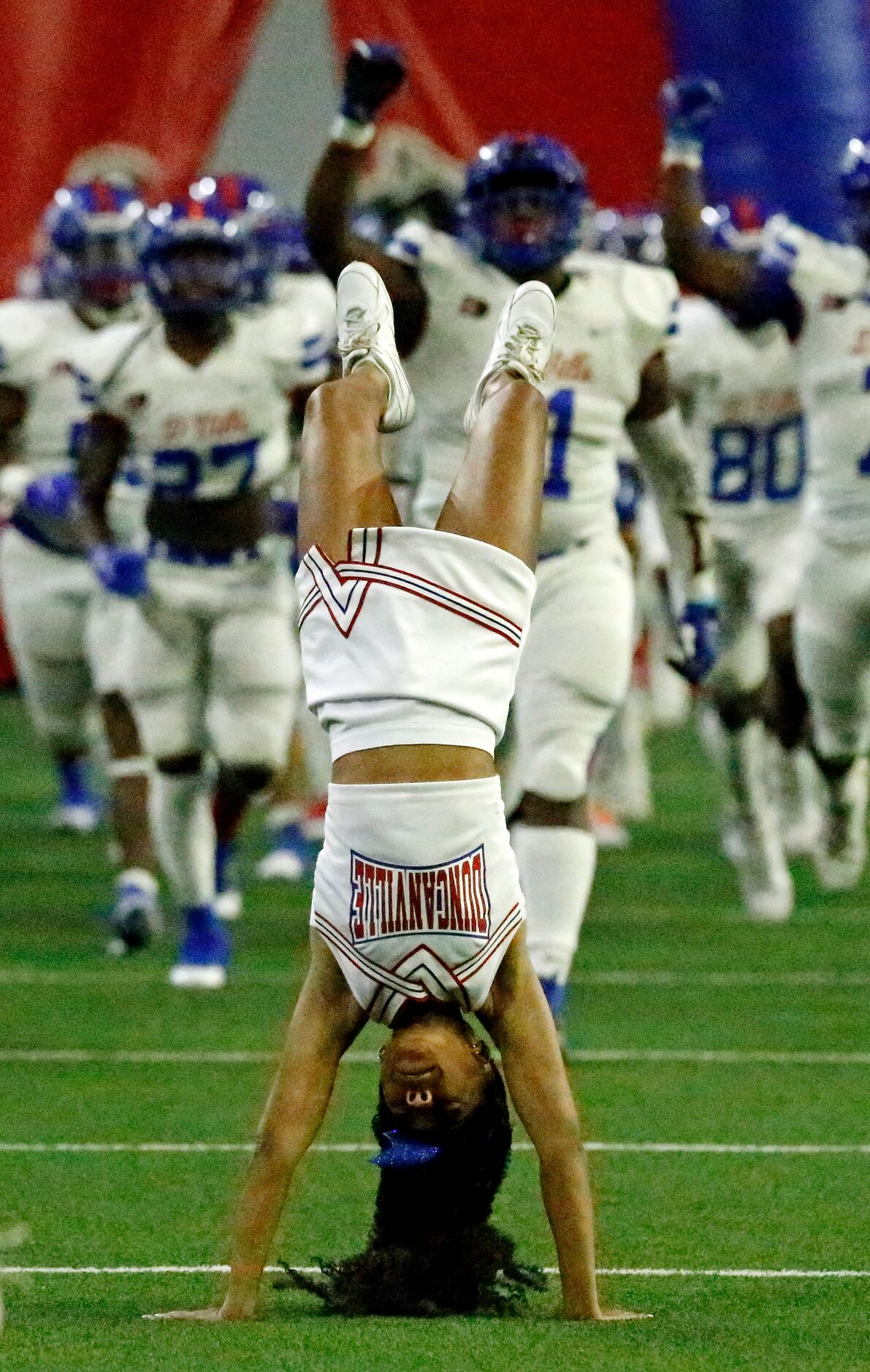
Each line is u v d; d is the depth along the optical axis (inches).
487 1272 567.8
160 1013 1039.6
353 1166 767.1
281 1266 624.1
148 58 2079.2
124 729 1221.1
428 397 884.0
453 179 1465.3
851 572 1103.6
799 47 1808.6
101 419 1077.8
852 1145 795.4
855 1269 627.8
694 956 1205.1
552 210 865.5
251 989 1103.6
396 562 573.9
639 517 1590.8
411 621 567.8
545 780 876.0
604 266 903.1
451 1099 551.2
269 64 2273.6
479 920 553.0
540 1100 560.4
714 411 1317.7
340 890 558.9
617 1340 527.2
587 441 889.5
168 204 1066.1
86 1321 554.9
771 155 1818.4
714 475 1315.2
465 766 559.5
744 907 1378.0
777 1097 875.4
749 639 1293.1
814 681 1146.0
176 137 2074.3
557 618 880.3
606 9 2022.6
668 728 2603.3
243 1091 877.8
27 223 2087.8
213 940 1122.0
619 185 2042.3
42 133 2084.2
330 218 868.6
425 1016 559.2
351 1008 566.9
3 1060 936.3
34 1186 729.0
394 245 882.1
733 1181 740.0
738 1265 632.4
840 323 1074.1
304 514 609.0
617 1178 743.7
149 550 1076.5
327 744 1536.7
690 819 1822.1
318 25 2269.9
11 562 1423.5
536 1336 529.3
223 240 1043.9
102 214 1255.5
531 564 594.9
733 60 1827.0
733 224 1385.3
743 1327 549.3
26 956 1195.3
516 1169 767.7
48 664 1444.4
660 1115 842.2
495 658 573.3
